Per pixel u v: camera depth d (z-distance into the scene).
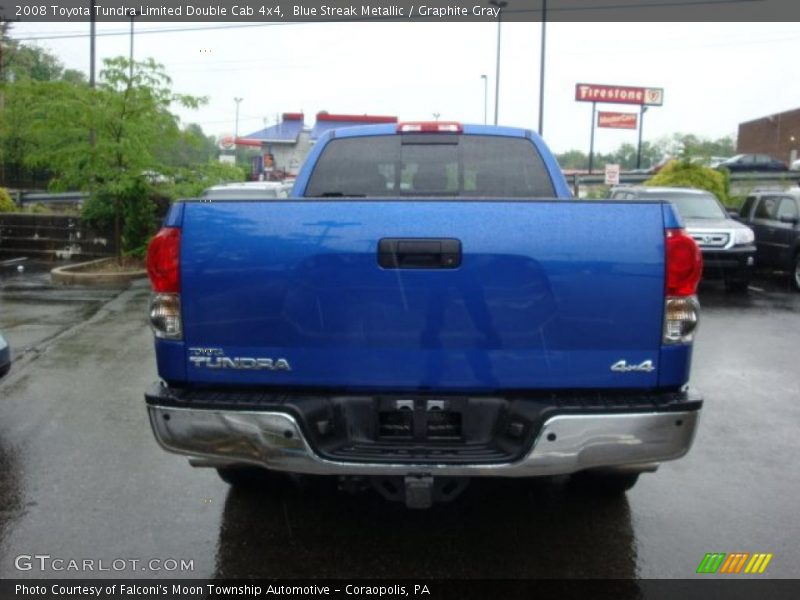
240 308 3.22
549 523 4.06
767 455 5.13
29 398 6.33
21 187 29.55
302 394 3.28
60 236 16.56
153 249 3.25
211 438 3.20
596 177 38.91
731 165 36.16
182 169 14.88
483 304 3.16
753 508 4.27
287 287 3.20
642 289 3.15
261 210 3.19
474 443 3.27
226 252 3.21
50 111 13.61
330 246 3.17
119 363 7.54
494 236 3.14
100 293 12.33
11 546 3.79
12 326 9.44
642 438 3.11
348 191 5.07
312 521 4.07
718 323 10.31
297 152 33.22
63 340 8.61
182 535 3.90
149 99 14.03
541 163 5.02
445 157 5.05
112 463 4.88
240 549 3.76
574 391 3.24
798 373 7.45
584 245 3.14
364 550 3.76
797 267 13.75
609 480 4.21
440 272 3.16
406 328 3.19
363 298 3.18
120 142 13.90
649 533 3.95
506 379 3.20
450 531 3.96
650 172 39.12
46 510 4.18
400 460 3.12
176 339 3.27
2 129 18.38
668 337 3.18
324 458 3.14
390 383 3.22
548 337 3.17
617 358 3.18
